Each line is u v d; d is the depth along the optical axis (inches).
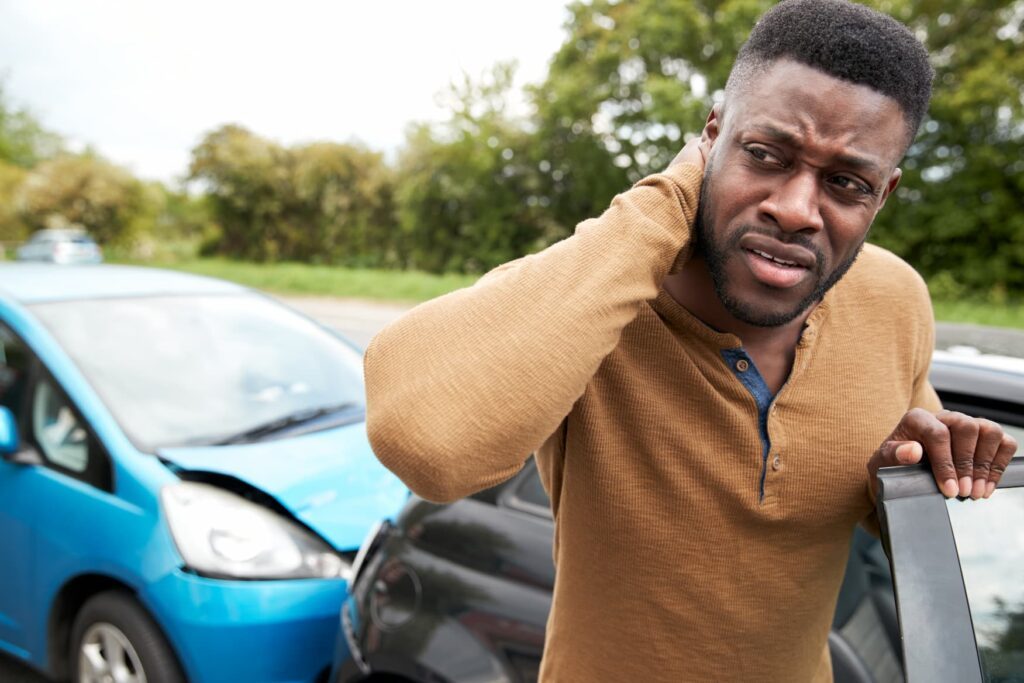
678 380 41.3
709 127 43.2
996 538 40.3
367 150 1315.2
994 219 745.6
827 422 42.8
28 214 1449.3
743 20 808.9
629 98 920.3
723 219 39.4
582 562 45.4
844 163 37.2
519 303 37.9
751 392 41.7
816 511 43.1
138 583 93.3
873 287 46.2
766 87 37.9
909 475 39.3
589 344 37.1
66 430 106.3
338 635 83.7
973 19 751.7
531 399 36.3
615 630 45.3
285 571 93.0
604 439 42.2
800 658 47.3
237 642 89.4
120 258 1419.8
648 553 43.2
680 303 43.3
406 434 36.2
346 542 97.6
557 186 1056.8
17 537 107.7
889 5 757.9
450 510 79.4
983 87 704.4
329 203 1307.8
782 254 38.3
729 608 43.9
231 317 133.7
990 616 39.2
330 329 144.8
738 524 42.6
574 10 948.0
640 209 39.9
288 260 1375.5
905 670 36.2
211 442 107.2
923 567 37.8
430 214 1151.0
